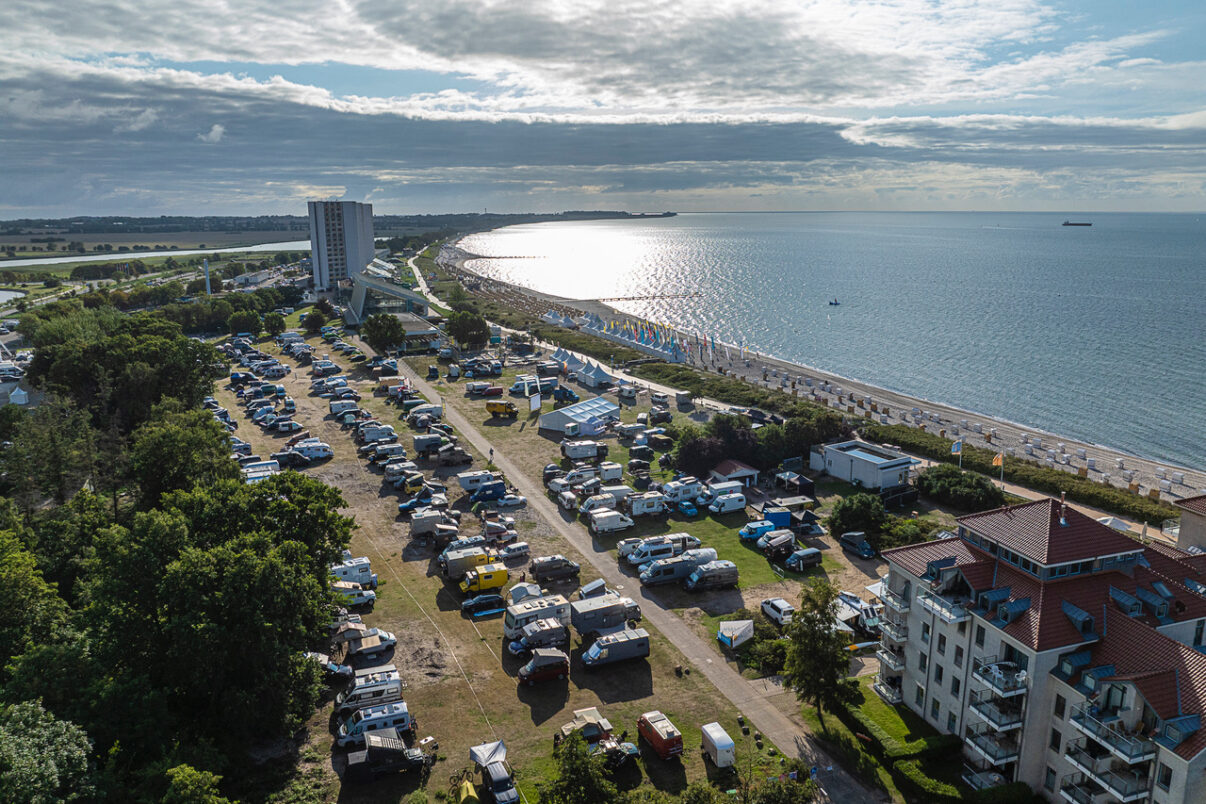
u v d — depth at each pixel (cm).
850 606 7231
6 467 9494
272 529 6956
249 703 5344
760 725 5722
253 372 18025
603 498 9756
